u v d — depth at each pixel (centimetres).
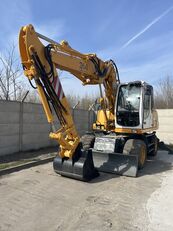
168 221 474
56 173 783
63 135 686
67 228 443
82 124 1627
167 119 1833
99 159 852
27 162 884
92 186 677
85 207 534
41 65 628
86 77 812
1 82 1502
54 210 517
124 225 456
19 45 612
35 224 457
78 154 725
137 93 929
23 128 1070
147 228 445
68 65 714
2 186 657
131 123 924
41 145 1188
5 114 970
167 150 1245
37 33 631
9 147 998
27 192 617
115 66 962
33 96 1548
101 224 459
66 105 697
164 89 3181
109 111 988
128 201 573
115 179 748
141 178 766
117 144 879
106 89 951
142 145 898
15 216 487
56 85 668
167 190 652
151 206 544
